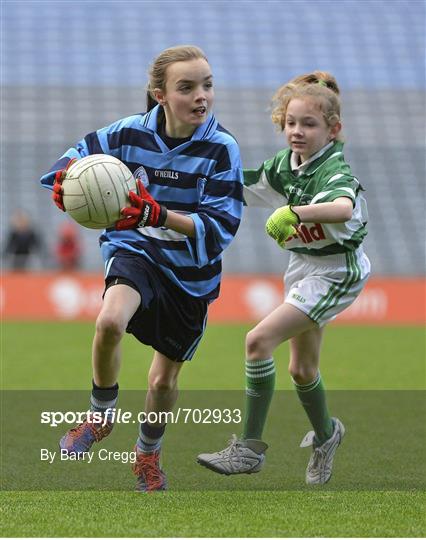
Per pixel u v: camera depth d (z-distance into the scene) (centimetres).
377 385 3406
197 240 1595
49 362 4119
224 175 1655
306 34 10669
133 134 1700
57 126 9281
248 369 1780
